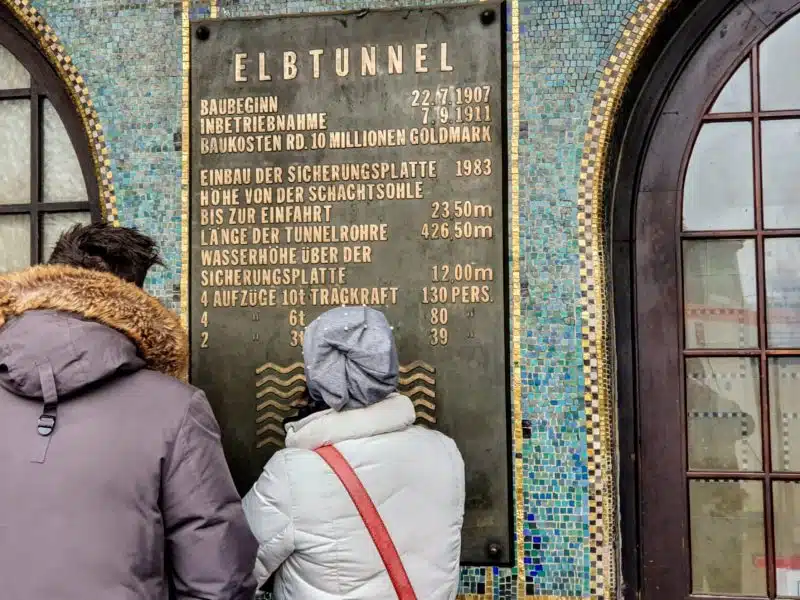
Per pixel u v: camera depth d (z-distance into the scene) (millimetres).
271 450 2658
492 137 2605
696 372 2693
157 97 2768
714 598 2625
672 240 2705
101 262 1834
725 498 2654
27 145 2980
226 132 2719
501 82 2609
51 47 2830
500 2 2615
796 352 2623
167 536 1583
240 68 2717
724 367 2676
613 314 2703
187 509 1568
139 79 2777
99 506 1510
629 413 2707
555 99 2602
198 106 2734
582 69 2596
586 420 2547
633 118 2729
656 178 2719
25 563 1471
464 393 2586
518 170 2602
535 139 2602
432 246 2617
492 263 2592
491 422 2574
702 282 2707
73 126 2922
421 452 1900
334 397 1872
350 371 1869
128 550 1512
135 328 1649
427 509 1875
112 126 2783
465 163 2613
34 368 1527
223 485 1620
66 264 1808
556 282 2576
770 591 2596
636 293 2715
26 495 1498
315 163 2676
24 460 1515
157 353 1700
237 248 2697
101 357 1558
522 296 2586
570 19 2604
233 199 2705
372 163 2650
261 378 2674
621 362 2719
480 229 2602
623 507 2688
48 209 2941
